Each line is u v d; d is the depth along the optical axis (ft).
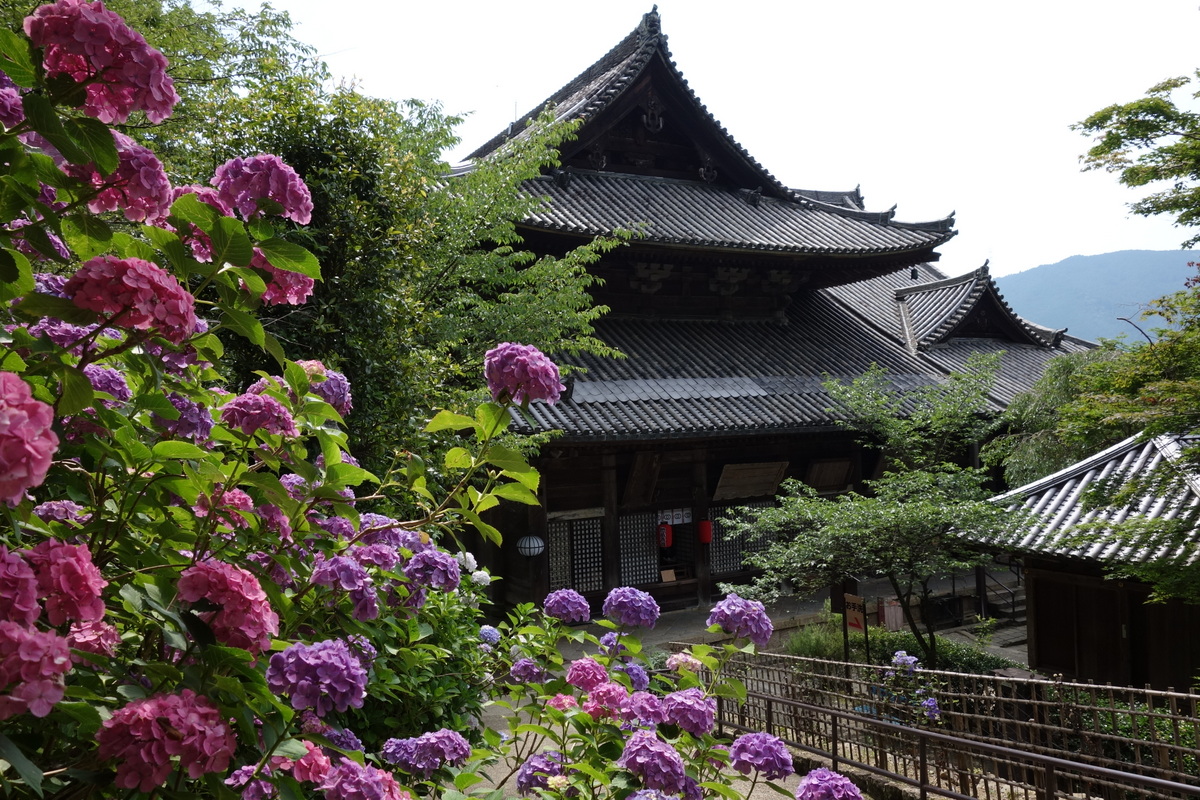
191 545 7.68
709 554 56.95
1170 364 26.27
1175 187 25.23
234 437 7.85
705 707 10.35
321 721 7.77
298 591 9.06
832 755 26.63
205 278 6.34
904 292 81.10
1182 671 31.58
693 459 55.36
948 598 59.62
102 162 5.42
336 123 28.25
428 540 11.23
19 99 5.76
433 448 28.73
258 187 7.16
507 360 8.01
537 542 47.62
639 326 59.88
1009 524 34.55
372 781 7.01
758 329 65.10
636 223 53.78
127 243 6.20
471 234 37.91
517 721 12.94
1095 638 34.32
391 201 29.25
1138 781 18.02
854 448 61.52
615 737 10.34
